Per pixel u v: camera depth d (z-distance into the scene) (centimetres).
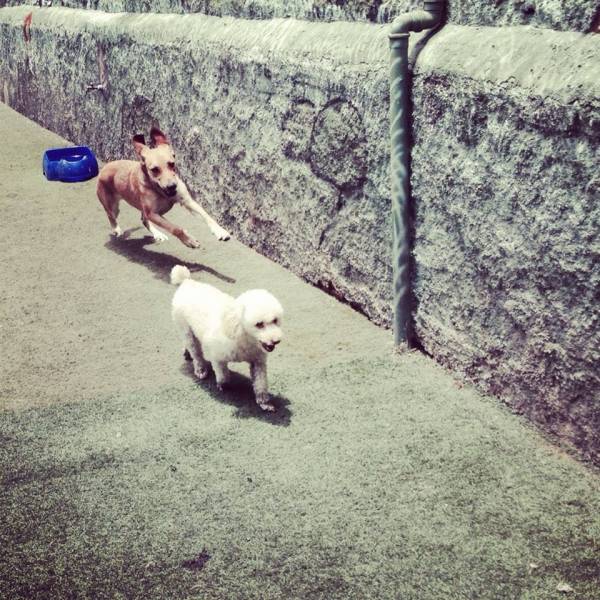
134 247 428
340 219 344
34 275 394
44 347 327
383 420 271
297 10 370
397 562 216
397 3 309
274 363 310
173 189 387
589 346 241
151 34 482
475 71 263
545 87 240
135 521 231
